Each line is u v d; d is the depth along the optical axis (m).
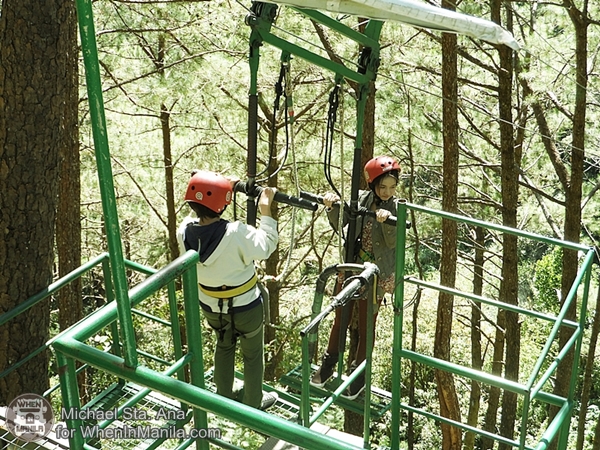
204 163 13.80
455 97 9.52
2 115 4.89
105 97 12.54
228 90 11.75
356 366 5.11
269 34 4.31
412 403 14.61
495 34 3.15
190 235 4.09
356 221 5.06
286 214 15.22
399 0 2.95
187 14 11.11
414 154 13.72
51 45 4.92
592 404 17.53
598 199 12.85
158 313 12.80
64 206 8.42
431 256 21.14
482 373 3.89
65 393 2.52
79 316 8.80
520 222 14.30
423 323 18.70
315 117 13.34
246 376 4.59
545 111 11.79
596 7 10.79
